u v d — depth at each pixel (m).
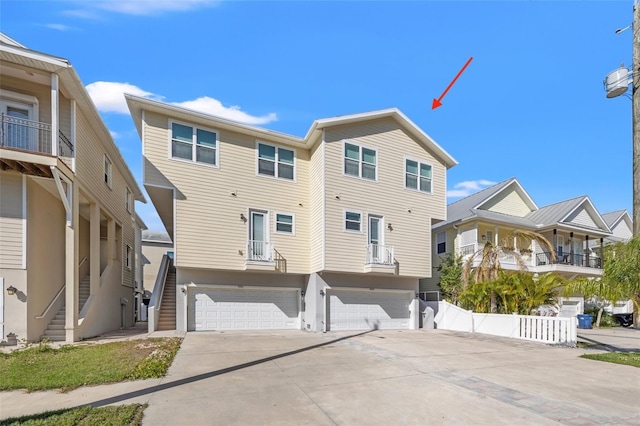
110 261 16.31
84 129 13.10
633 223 9.27
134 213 21.58
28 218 11.12
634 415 5.26
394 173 17.41
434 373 7.64
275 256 15.81
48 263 12.27
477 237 22.03
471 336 14.27
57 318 12.47
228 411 5.18
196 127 14.80
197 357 8.94
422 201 18.06
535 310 15.38
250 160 15.81
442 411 5.30
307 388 6.41
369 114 16.50
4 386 6.21
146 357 8.55
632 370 8.21
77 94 12.01
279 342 11.74
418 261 17.55
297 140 16.50
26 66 10.77
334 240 15.45
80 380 6.54
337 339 12.83
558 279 15.08
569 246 25.62
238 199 15.34
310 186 16.92
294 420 4.89
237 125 15.22
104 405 5.33
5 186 10.91
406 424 4.81
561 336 12.21
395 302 17.59
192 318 14.55
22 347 10.00
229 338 12.42
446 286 20.61
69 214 11.49
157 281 16.33
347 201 15.97
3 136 10.98
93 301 13.29
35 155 10.40
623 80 9.32
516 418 5.06
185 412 5.11
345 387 6.49
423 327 17.81
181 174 14.31
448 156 18.70
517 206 25.83
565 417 5.13
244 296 15.62
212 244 14.59
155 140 13.98
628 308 24.58
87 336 12.41
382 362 8.74
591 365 8.76
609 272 9.86
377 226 16.81
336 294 16.22
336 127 16.09
